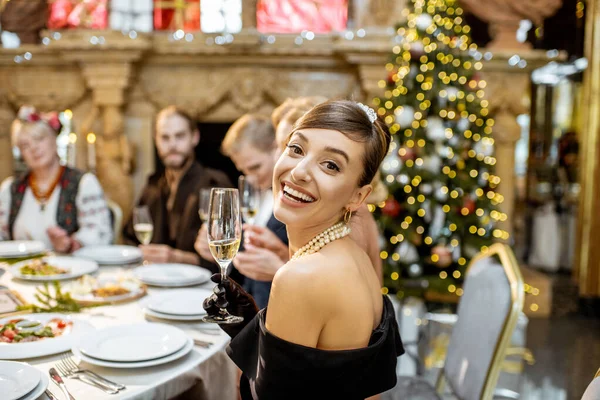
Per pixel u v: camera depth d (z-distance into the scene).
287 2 5.14
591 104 4.86
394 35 4.54
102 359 1.24
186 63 4.90
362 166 0.95
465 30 4.46
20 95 5.02
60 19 5.11
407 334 3.10
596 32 4.78
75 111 5.06
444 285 4.09
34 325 1.43
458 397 1.80
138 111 5.01
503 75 4.75
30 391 1.05
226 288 1.17
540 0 4.76
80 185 2.88
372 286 1.01
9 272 2.16
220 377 1.39
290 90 4.92
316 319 0.88
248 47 4.72
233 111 5.05
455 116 4.23
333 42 4.77
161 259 2.44
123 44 4.55
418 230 4.19
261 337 0.91
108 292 1.81
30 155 2.79
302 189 0.94
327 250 0.95
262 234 1.67
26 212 2.88
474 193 4.25
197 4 5.11
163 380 1.19
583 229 4.90
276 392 0.89
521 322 3.38
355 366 0.88
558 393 3.21
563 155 6.56
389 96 4.27
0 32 5.11
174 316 1.60
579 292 4.89
